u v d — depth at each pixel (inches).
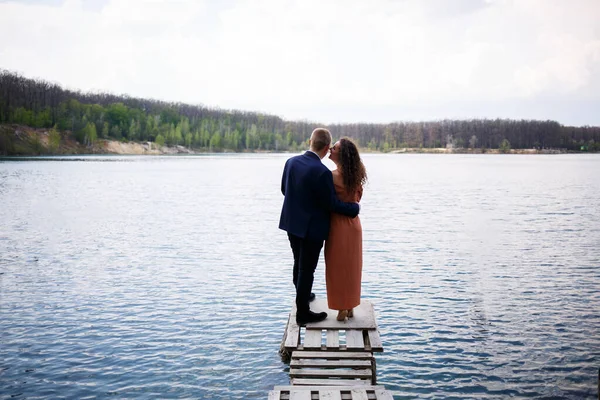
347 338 226.2
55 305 445.1
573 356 339.6
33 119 6200.8
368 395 199.0
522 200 1385.3
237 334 377.4
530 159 5999.0
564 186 1899.6
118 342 361.1
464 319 411.2
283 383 302.8
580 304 447.8
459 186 1939.0
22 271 570.3
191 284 515.5
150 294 480.1
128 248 708.0
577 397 287.1
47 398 282.8
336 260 235.6
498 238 784.3
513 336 375.2
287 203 233.0
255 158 6018.7
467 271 570.3
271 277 545.0
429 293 485.4
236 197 1515.7
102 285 511.8
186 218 1035.3
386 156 7780.5
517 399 285.6
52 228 895.7
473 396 289.3
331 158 239.3
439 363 330.6
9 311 427.8
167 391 292.7
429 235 816.9
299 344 232.2
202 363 328.5
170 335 374.6
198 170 3193.9
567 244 729.6
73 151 6195.9
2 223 953.5
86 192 1652.3
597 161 5172.2
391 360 335.9
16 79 7194.9
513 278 539.5
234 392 292.7
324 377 219.5
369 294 483.2
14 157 4955.7
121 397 285.4
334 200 225.9
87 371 315.9
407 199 1437.0
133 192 1668.3
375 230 870.4
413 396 289.6
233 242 756.6
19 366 322.0
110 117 7386.8
